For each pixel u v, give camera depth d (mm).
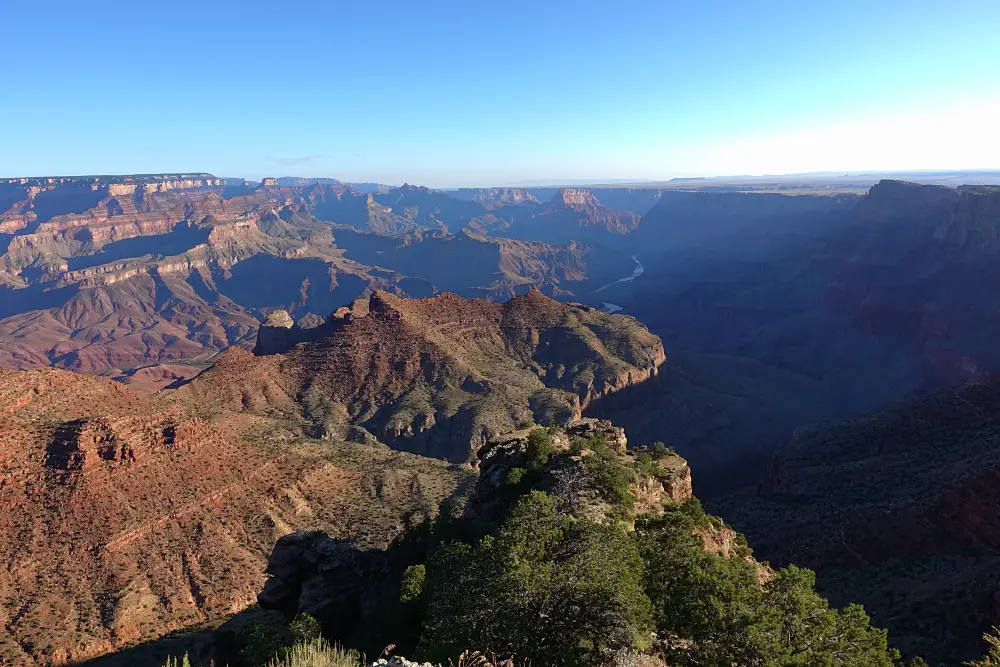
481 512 43250
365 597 40656
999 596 46562
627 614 20188
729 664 21984
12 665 46219
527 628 20328
